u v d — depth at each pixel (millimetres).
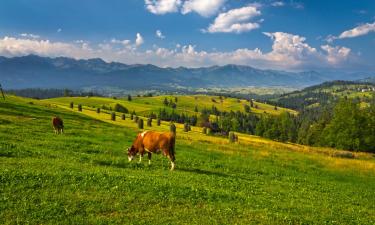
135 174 25219
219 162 39344
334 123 117250
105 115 145875
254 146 70000
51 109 92312
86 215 16453
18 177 20047
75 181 20766
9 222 14977
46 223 15273
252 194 24688
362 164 55875
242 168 37656
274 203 22594
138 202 18656
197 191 21938
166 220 16719
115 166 28594
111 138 47594
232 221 17594
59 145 35125
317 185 34125
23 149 29703
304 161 52344
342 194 31234
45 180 20219
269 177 35094
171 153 30516
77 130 53844
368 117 115750
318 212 22047
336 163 53875
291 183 32906
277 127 189000
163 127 127875
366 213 24281
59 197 18047
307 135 169250
